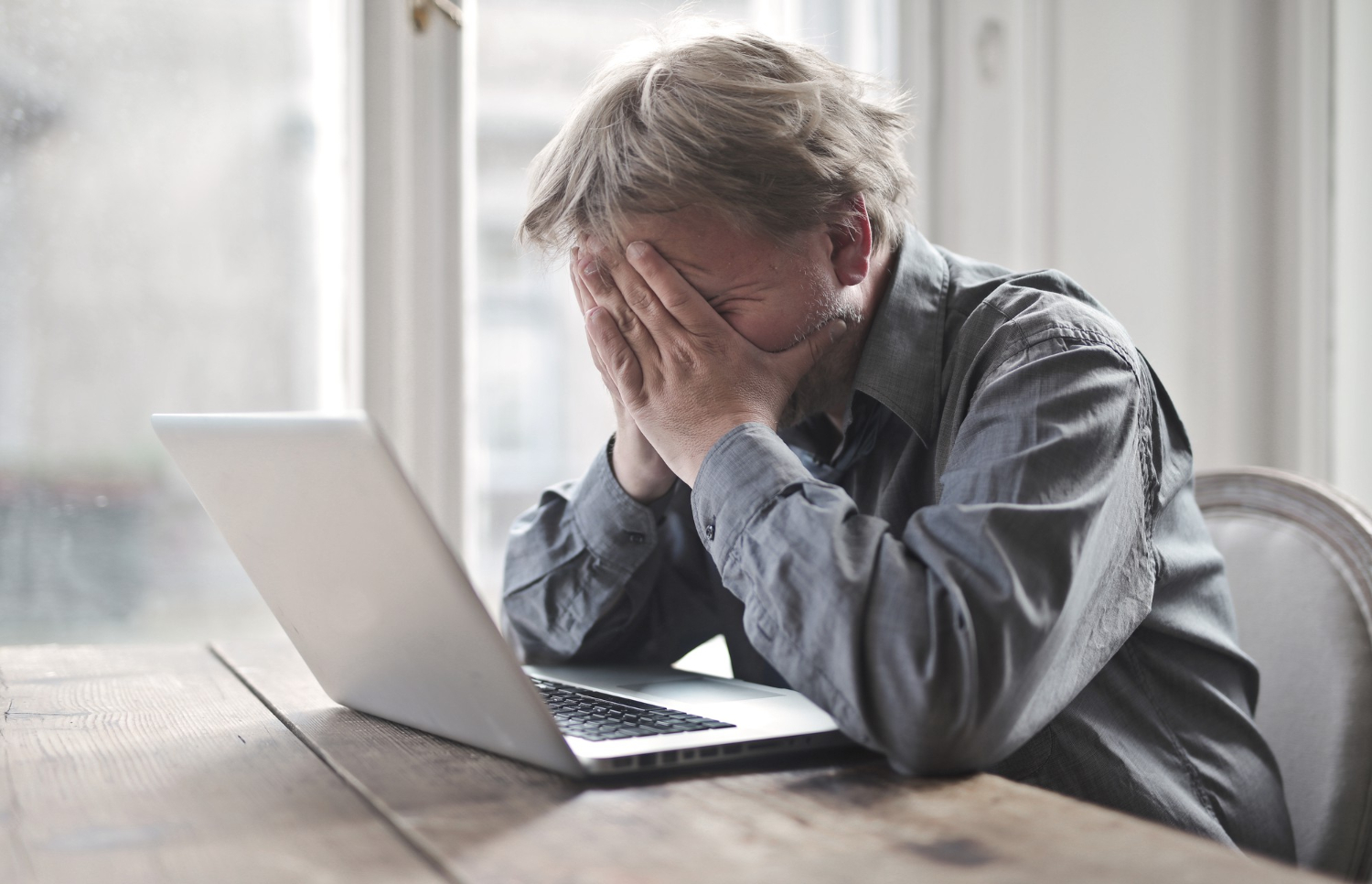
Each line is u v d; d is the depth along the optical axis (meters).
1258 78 1.91
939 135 1.81
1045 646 0.68
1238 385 1.91
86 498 1.56
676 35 0.96
